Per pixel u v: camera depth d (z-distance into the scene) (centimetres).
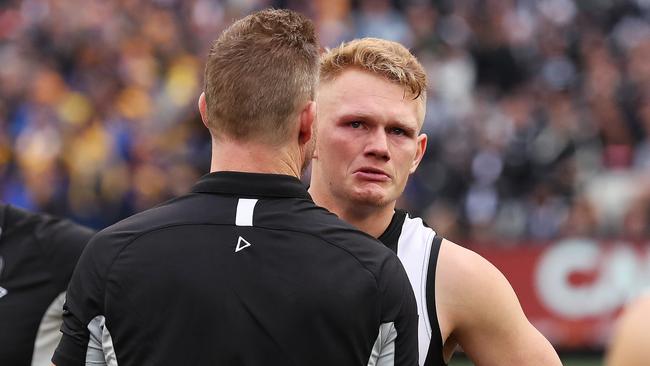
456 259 408
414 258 414
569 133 1667
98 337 342
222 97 351
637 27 2039
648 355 298
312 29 363
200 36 1923
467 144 1652
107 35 1886
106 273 342
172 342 333
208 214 348
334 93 427
